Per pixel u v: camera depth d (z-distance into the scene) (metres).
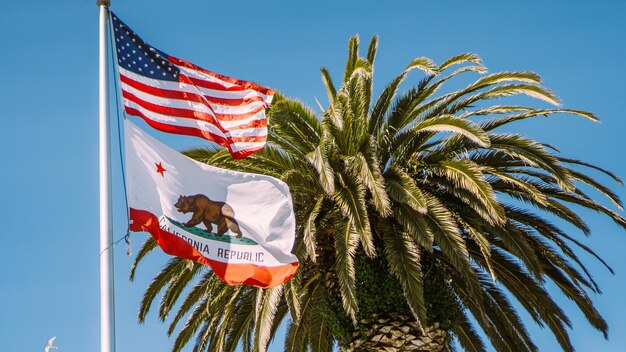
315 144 27.64
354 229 25.89
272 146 27.62
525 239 27.41
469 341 30.06
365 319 27.42
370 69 26.92
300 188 27.08
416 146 27.78
